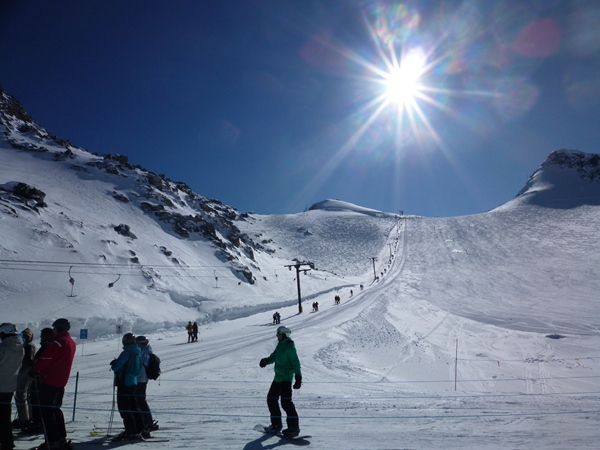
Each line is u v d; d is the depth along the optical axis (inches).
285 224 5969.5
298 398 445.4
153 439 245.8
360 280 3390.7
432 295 2266.2
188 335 1220.5
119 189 2610.7
